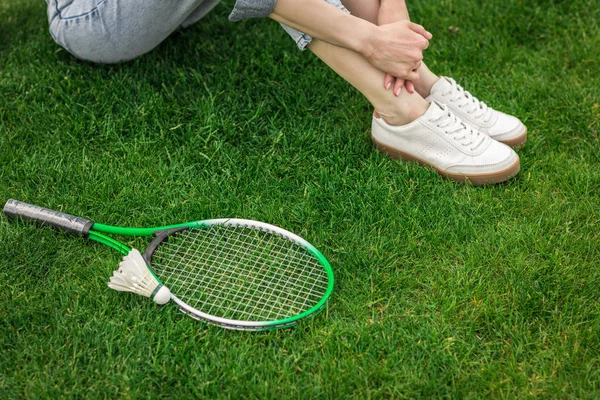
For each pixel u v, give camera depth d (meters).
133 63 1.99
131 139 1.84
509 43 2.10
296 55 2.04
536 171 1.78
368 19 1.77
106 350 1.49
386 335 1.50
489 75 2.03
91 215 1.70
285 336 1.51
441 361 1.47
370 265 1.61
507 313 1.54
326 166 1.80
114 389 1.44
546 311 1.54
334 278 1.58
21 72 1.97
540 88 1.96
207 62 2.03
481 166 1.73
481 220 1.68
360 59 1.69
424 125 1.73
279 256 1.63
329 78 1.99
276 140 1.83
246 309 1.55
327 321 1.53
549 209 1.70
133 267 1.51
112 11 1.80
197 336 1.51
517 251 1.62
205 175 1.78
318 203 1.72
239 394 1.44
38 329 1.51
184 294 1.56
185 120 1.89
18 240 1.62
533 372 1.46
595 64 2.02
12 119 1.87
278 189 1.75
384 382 1.45
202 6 1.92
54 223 1.63
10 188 1.74
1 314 1.53
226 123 1.87
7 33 2.08
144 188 1.74
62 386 1.44
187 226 1.61
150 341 1.50
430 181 1.75
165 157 1.81
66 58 2.01
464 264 1.61
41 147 1.82
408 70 1.68
